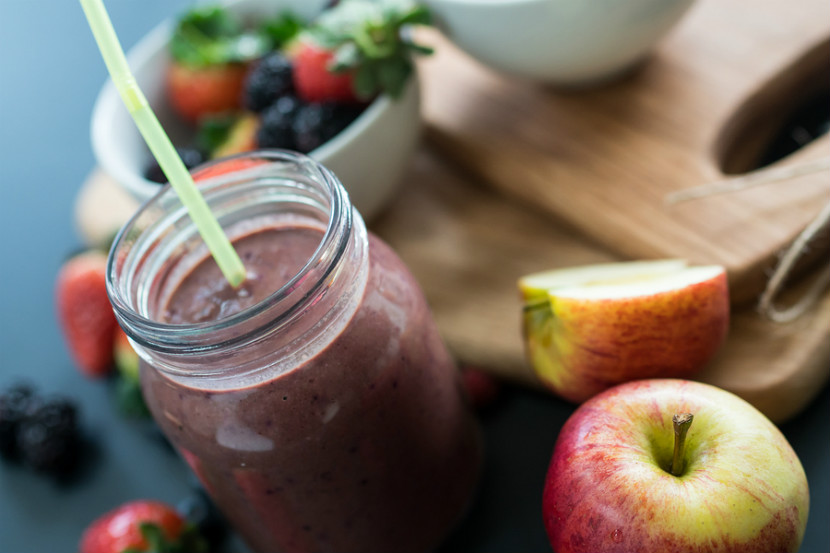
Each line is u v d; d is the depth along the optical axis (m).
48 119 0.68
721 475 0.33
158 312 0.38
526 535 0.43
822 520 0.40
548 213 0.49
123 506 0.46
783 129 0.50
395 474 0.38
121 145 0.51
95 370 0.53
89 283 0.51
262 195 0.39
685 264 0.43
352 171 0.47
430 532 0.41
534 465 0.44
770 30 0.51
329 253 0.34
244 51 0.54
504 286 0.48
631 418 0.35
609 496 0.34
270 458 0.36
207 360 0.34
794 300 0.43
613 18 0.46
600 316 0.38
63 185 0.63
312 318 0.35
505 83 0.54
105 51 0.34
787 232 0.43
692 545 0.32
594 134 0.50
